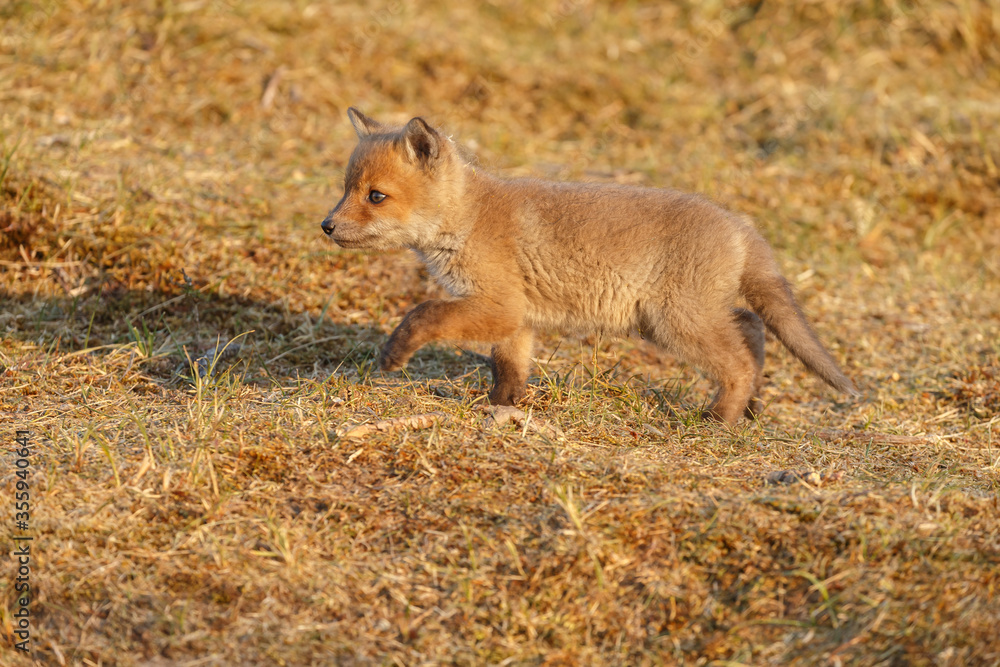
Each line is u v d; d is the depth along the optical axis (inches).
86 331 498.6
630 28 1000.9
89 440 375.9
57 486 343.0
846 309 614.2
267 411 407.8
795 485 357.4
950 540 318.0
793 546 320.8
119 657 289.7
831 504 339.0
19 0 797.9
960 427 469.1
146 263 550.3
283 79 810.8
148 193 607.8
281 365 484.4
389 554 324.8
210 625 298.5
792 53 966.4
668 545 324.8
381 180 435.8
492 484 356.5
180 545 322.7
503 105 856.3
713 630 298.7
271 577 313.0
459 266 440.1
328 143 749.9
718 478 364.8
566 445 387.5
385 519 338.6
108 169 631.8
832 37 976.9
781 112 869.2
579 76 900.0
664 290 427.5
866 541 318.7
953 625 285.6
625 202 436.8
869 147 810.2
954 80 920.9
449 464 366.9
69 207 573.6
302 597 307.6
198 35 823.1
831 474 372.8
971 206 746.2
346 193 447.5
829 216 728.3
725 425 429.4
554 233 431.8
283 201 643.5
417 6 959.6
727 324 430.9
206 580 311.0
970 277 674.2
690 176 757.3
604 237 428.1
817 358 429.1
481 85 868.0
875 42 973.8
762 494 349.7
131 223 574.9
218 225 595.5
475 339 434.0
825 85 913.5
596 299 436.1
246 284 551.5
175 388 445.4
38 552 318.0
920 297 637.9
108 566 314.7
